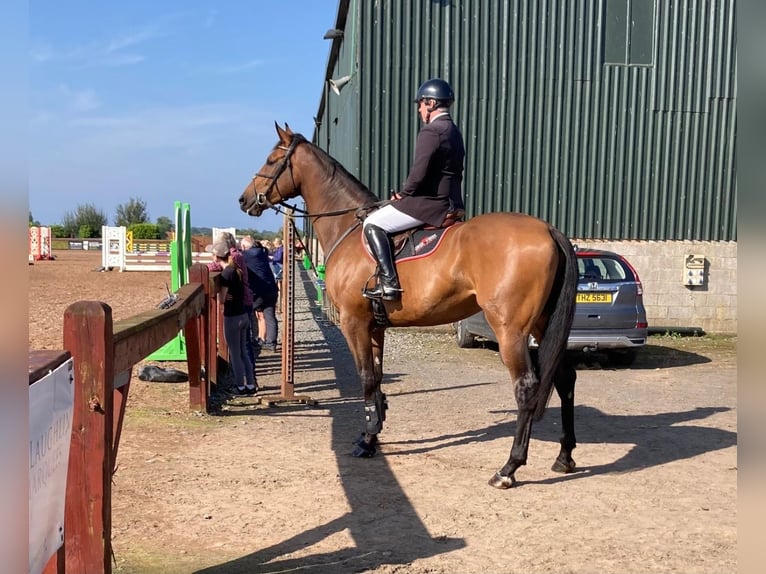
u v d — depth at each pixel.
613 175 14.68
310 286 26.92
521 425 4.98
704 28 14.59
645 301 14.91
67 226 95.38
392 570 3.63
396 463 5.64
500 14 14.27
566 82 14.47
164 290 23.05
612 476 5.34
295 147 6.25
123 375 3.68
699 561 3.81
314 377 9.84
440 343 13.59
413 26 14.11
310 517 4.42
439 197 5.37
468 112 14.39
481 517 4.45
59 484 2.10
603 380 9.92
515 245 4.86
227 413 7.43
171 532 4.14
